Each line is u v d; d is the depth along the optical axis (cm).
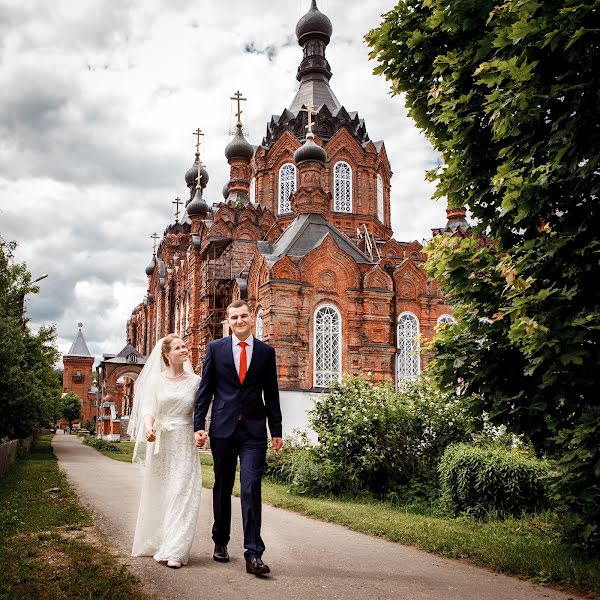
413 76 912
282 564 648
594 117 644
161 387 686
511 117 682
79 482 1514
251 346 664
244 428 645
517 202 707
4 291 2219
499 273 790
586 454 659
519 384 766
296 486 1403
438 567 687
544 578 638
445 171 870
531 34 647
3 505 1045
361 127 4697
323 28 4938
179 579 569
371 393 1500
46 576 562
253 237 4231
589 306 668
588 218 681
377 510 1187
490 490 1089
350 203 4506
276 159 4588
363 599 533
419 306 3372
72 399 8356
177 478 656
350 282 3150
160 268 6519
